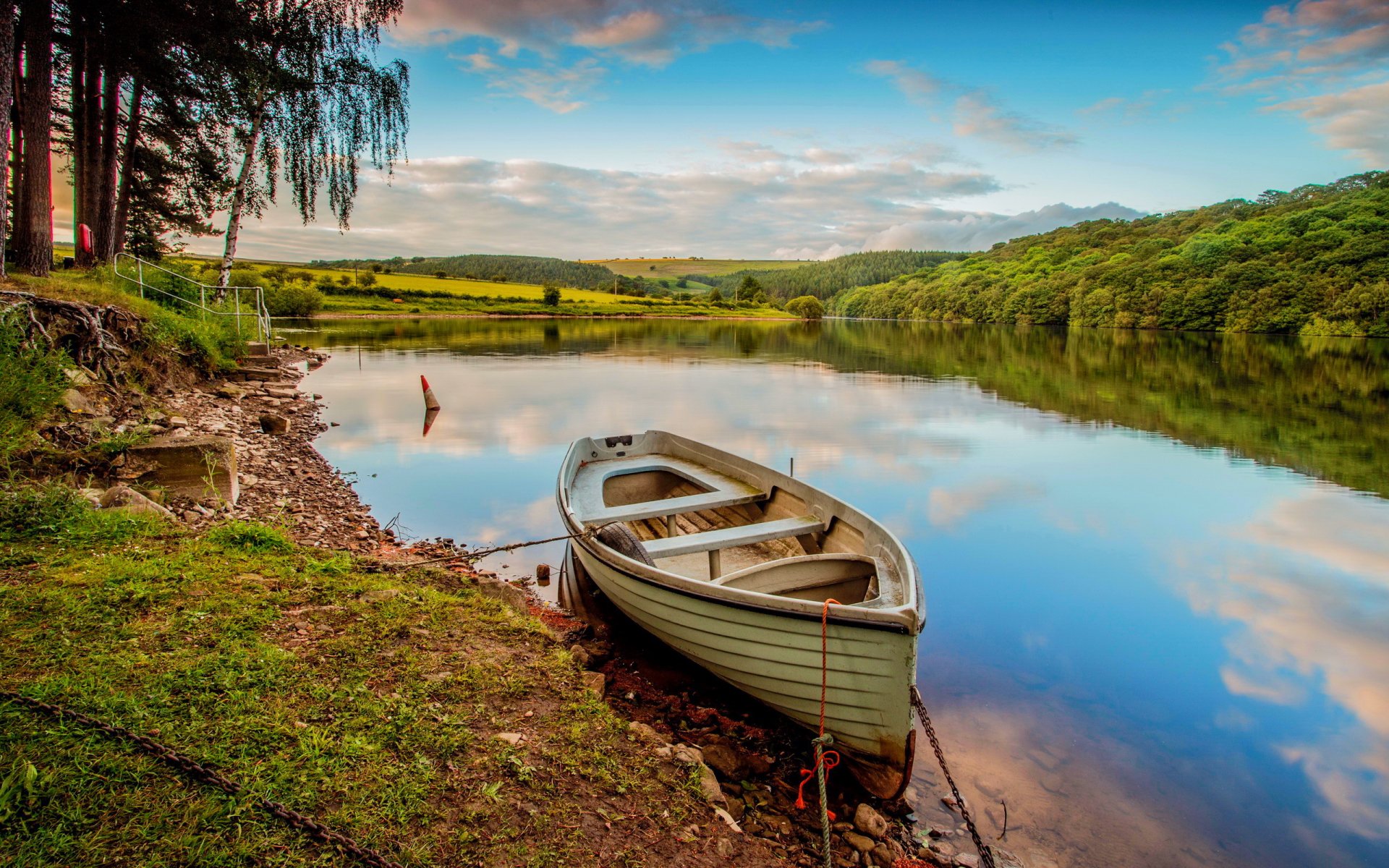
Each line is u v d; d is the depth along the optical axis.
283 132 18.56
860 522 6.24
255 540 5.79
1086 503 10.84
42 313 9.32
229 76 17.38
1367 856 3.92
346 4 18.41
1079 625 6.72
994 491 11.46
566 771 3.42
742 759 4.54
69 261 19.00
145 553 5.14
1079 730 5.07
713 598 4.79
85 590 4.37
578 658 5.57
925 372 30.83
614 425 17.00
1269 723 5.18
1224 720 5.21
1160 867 3.83
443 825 2.87
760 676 4.87
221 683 3.52
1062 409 20.14
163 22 15.98
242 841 2.55
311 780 2.95
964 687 5.62
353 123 18.94
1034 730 5.07
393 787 3.02
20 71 18.02
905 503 10.75
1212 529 9.59
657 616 5.52
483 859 2.74
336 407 17.98
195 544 5.48
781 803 4.22
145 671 3.53
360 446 13.72
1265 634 6.57
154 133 22.41
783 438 15.73
